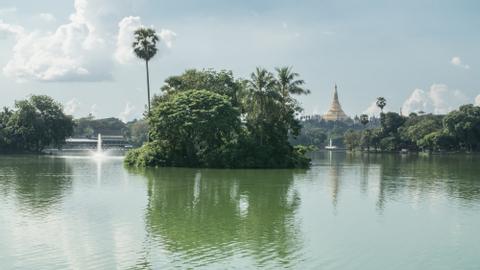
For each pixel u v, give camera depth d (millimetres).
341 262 24359
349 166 97625
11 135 146750
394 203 42812
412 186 56844
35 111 149375
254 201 43000
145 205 39906
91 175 67125
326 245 27484
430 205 41812
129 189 50562
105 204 40125
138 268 22844
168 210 37719
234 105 100312
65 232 29547
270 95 87562
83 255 24766
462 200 44969
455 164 106875
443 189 53812
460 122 175375
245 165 84062
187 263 23750
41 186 52438
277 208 39312
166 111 85875
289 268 23266
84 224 31953
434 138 180625
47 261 23688
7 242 27078
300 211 38062
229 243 27547
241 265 23562
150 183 56844
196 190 50438
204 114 83750
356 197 46438
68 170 76500
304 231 30922
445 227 32625
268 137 87812
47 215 34875
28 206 38625
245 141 86062
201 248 26406
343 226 32594
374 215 36750
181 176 66750
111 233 29500
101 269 22625
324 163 111750
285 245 27297
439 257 25438
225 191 49906
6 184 54250
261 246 27031
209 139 85750
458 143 182250
